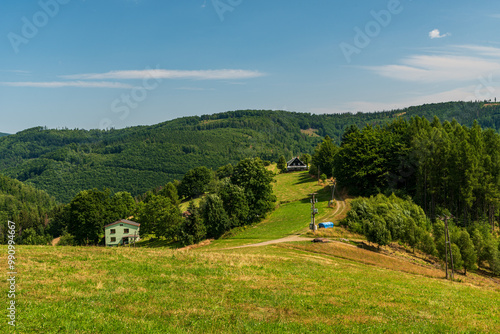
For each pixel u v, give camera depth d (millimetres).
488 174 81625
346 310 21719
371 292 27703
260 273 30938
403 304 24844
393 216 66062
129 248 39062
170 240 90188
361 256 53469
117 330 15445
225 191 88125
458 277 51094
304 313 20422
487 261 62750
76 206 93250
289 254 47969
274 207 99375
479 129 104062
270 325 17797
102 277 24766
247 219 88688
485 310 26188
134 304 19438
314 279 30844
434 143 87812
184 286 24328
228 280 27188
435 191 85250
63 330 14969
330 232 66562
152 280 25188
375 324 19438
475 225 74875
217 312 19125
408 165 95312
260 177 92812
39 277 23328
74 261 29297
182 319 17609
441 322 21031
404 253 62125
